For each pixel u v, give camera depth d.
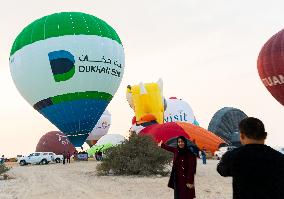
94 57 32.03
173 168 6.80
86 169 30.97
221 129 59.44
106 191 14.61
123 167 22.80
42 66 31.45
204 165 31.34
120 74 34.47
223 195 12.59
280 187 3.01
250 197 3.03
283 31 40.66
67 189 15.74
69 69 31.48
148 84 38.38
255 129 3.17
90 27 32.72
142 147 22.86
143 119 37.31
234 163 3.15
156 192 13.96
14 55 33.41
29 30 32.97
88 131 33.66
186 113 58.91
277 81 39.97
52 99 31.97
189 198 6.56
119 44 34.69
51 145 67.69
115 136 56.78
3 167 23.59
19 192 15.06
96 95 32.59
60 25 32.19
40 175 25.33
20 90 33.62
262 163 3.06
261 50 42.25
